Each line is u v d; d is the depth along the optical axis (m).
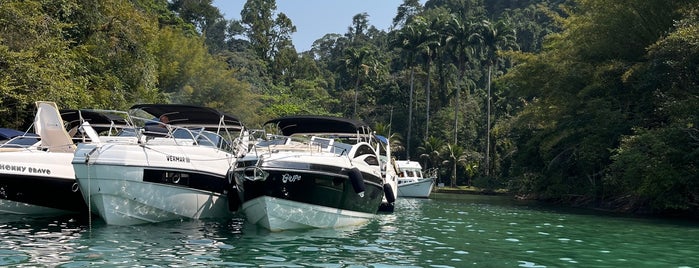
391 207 18.36
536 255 9.77
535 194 32.22
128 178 11.25
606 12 24.58
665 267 8.86
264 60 90.50
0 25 17.72
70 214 13.22
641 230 14.51
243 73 71.00
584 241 11.96
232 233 11.04
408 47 61.56
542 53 30.31
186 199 12.42
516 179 34.50
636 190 19.64
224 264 8.00
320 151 12.70
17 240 9.44
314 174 11.22
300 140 13.76
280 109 60.81
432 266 8.32
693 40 18.27
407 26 62.19
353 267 8.02
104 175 11.08
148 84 27.05
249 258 8.48
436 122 70.75
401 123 73.06
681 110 18.75
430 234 12.33
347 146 14.31
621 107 24.34
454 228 13.90
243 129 14.98
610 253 10.25
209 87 42.97
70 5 21.39
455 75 74.25
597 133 23.77
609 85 25.09
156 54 37.38
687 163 18.91
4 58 16.75
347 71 76.19
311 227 11.80
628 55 24.98
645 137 18.98
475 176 60.06
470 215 18.58
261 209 11.23
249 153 12.09
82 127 13.27
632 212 21.91
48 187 12.44
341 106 78.00
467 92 73.94
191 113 14.30
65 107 18.80
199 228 11.63
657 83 20.98
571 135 25.95
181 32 45.06
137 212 11.67
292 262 8.27
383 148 19.55
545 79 28.83
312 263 8.23
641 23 23.58
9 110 18.00
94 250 8.73
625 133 22.98
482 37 58.75
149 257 8.34
